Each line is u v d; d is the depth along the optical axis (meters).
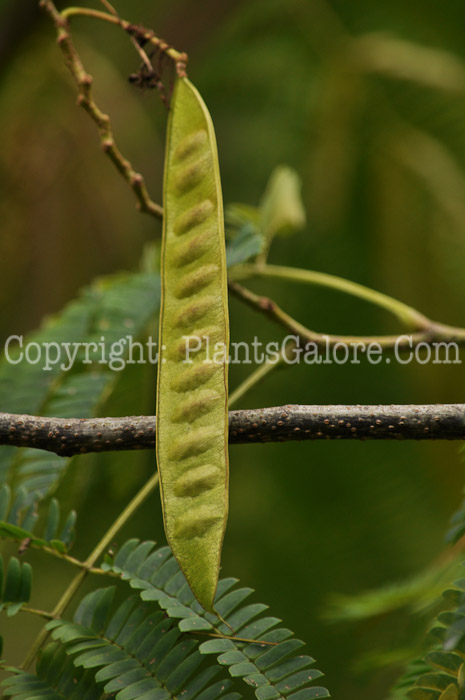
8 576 3.05
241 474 7.98
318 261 8.24
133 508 3.37
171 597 2.87
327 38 8.70
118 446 2.96
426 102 8.12
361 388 7.89
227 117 8.91
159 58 3.53
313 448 7.91
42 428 2.96
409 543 7.50
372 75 8.19
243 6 9.08
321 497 7.81
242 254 4.52
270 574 7.60
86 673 2.80
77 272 6.95
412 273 7.50
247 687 6.30
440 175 7.70
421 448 6.88
